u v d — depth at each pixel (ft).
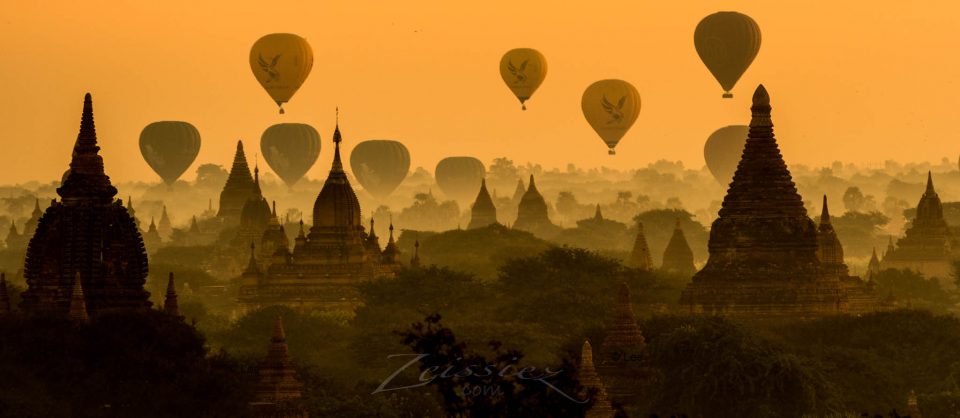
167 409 644.69
